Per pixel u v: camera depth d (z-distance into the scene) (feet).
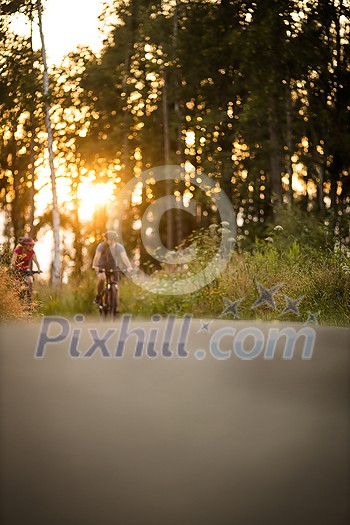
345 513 22.45
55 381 47.62
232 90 277.03
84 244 357.82
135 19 299.17
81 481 25.53
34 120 300.61
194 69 268.62
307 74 228.43
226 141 288.51
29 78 285.23
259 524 21.57
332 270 108.17
